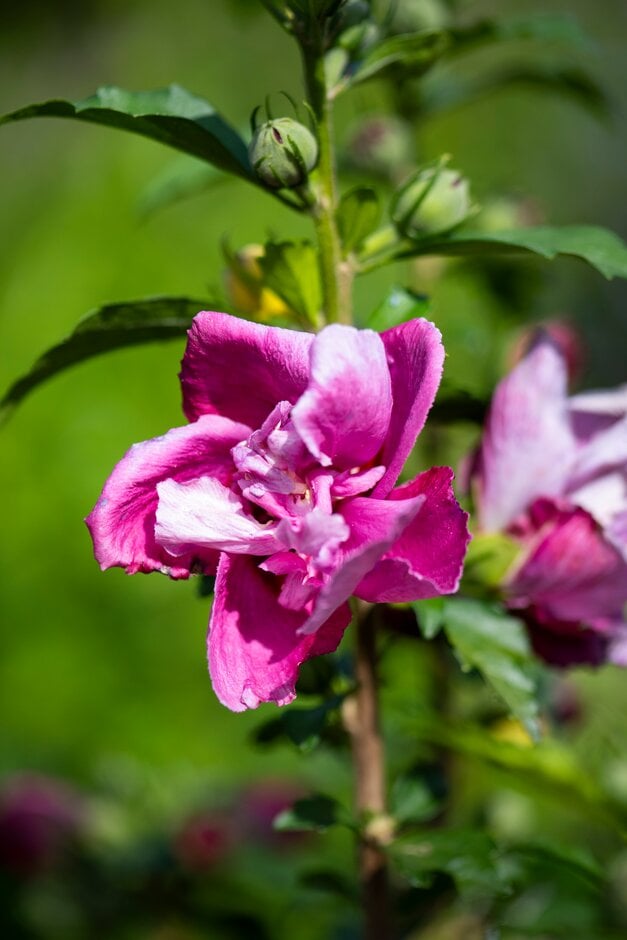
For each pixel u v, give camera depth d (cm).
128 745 116
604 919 72
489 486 64
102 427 128
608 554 62
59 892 78
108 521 57
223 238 64
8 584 124
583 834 77
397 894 66
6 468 126
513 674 62
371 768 64
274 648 57
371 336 56
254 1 79
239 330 57
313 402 55
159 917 78
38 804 78
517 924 71
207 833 77
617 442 64
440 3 74
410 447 56
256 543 57
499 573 63
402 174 75
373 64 63
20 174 178
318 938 78
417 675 85
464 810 78
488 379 77
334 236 61
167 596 122
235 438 58
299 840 78
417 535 56
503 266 76
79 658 121
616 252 61
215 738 113
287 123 60
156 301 62
